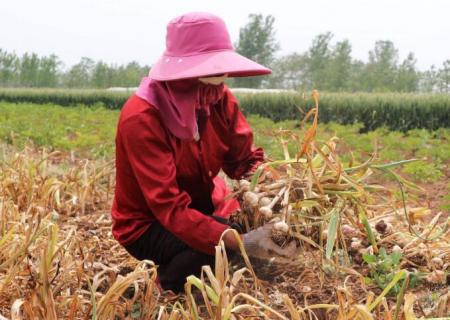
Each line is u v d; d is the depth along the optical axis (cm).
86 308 319
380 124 1905
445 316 295
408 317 264
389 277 335
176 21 309
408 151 1203
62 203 562
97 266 373
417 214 400
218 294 276
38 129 1338
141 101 311
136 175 313
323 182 338
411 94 1988
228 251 329
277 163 334
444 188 805
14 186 562
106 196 609
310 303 324
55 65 8350
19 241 365
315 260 336
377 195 405
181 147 323
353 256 370
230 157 364
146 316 308
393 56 5869
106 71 7775
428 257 353
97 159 962
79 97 4241
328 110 2041
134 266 389
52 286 340
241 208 335
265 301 303
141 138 307
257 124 1706
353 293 333
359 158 1033
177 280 335
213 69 296
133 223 336
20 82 8212
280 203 329
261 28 6962
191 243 312
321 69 6262
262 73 310
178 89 306
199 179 339
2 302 322
